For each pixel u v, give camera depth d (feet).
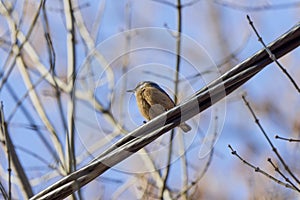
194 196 43.73
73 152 37.83
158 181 42.73
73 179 27.78
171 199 41.68
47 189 27.94
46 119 42.24
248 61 27.48
